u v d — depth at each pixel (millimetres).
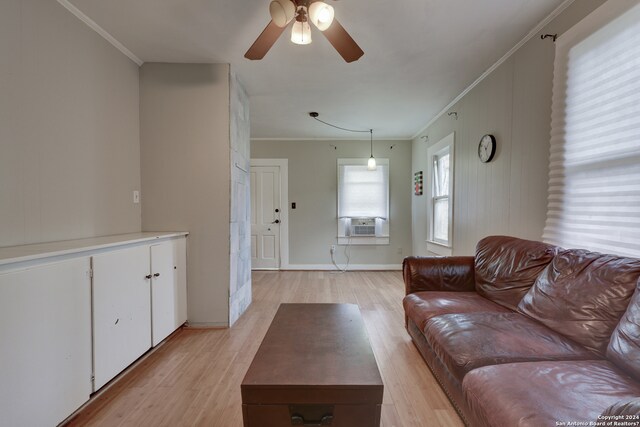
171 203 2586
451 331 1480
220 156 2588
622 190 1469
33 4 1636
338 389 1019
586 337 1262
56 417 1344
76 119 1926
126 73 2414
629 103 1434
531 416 844
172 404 1576
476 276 2234
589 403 874
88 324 1536
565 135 1819
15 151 1547
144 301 2012
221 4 1829
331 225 5227
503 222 2469
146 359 2057
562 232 1847
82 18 1940
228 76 2570
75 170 1914
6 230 1503
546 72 1985
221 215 2600
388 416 1480
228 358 2072
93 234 2059
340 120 4160
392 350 2191
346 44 1661
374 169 4922
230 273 2629
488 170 2688
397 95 3250
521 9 1863
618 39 1481
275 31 1591
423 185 4551
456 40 2201
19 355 1190
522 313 1652
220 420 1458
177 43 2271
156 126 2568
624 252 1455
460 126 3248
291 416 1031
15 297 1176
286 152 5223
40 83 1680
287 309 1784
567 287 1443
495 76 2568
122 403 1580
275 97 3305
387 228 5188
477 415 1049
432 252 4117
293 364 1146
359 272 5051
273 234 5242
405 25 2016
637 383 976
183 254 2537
